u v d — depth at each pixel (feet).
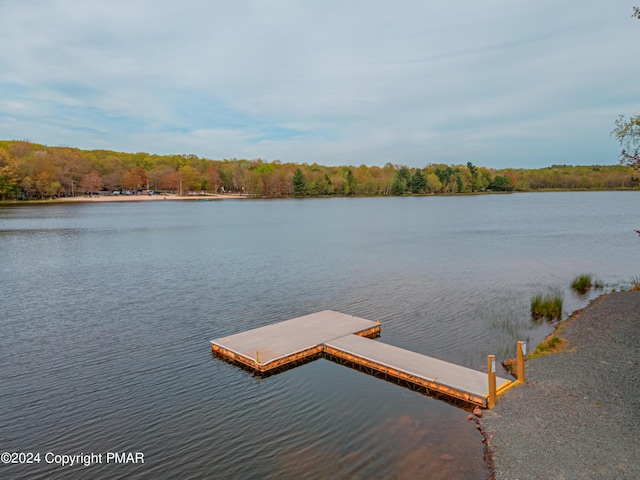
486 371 54.65
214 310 82.28
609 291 92.43
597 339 62.39
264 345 61.62
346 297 89.81
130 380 54.03
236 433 42.73
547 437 39.32
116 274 114.11
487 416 43.91
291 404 48.11
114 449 40.55
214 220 272.51
